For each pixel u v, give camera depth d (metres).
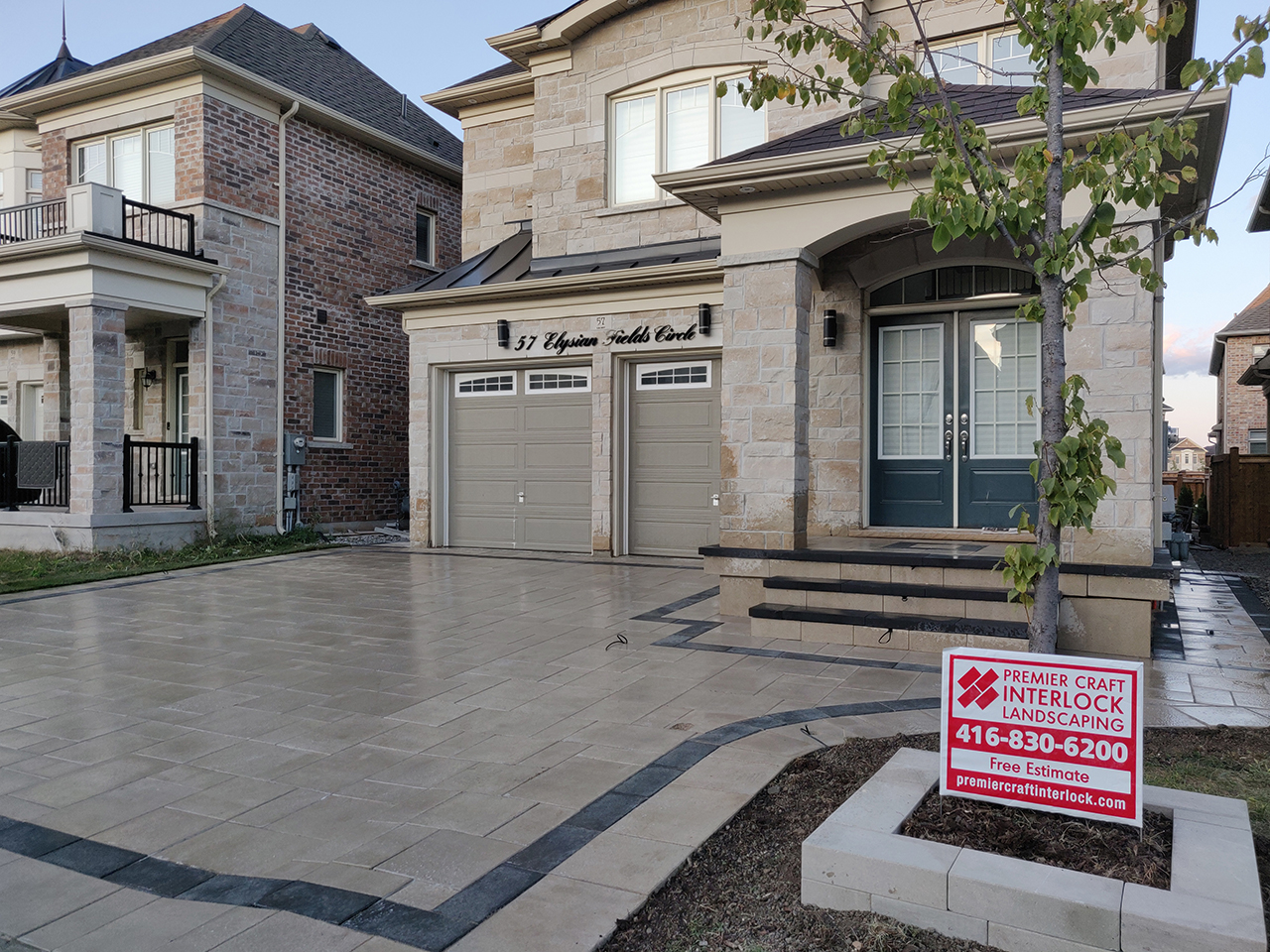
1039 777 3.14
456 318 13.18
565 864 3.31
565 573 10.76
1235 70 3.45
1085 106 6.58
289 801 3.97
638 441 12.29
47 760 4.53
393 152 16.67
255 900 3.09
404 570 11.16
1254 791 3.88
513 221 14.49
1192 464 69.50
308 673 6.18
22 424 16.72
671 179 7.84
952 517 8.98
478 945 2.77
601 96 12.52
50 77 17.98
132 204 12.45
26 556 11.99
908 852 2.88
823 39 4.33
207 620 8.07
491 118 14.66
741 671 6.12
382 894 3.11
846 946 2.73
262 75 14.19
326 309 15.46
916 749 3.93
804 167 7.38
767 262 7.87
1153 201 3.95
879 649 6.77
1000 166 6.91
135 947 2.81
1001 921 2.64
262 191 14.27
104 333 12.20
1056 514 3.49
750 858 3.38
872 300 9.27
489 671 6.20
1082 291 3.62
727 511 8.02
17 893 3.18
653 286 11.74
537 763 4.40
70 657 6.67
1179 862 2.75
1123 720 3.01
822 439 9.33
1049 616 3.65
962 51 9.80
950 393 8.98
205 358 13.49
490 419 13.36
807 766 4.28
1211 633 7.64
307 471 15.15
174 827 3.72
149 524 12.70
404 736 4.85
